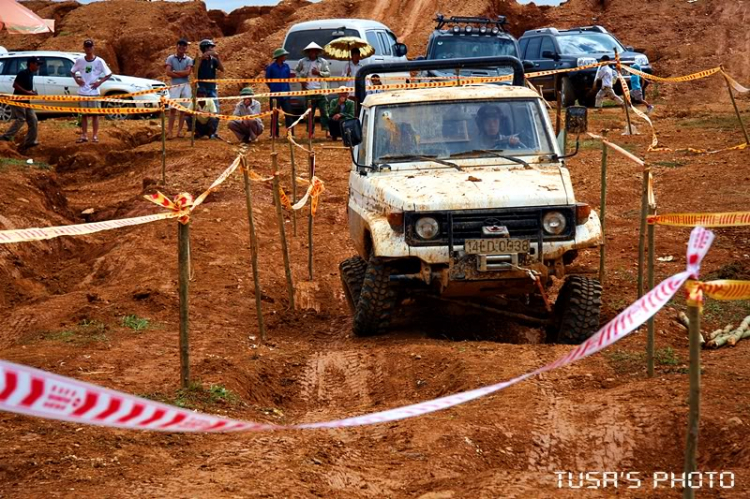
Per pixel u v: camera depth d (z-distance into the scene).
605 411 8.79
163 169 25.70
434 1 73.56
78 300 14.71
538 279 11.55
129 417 4.59
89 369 10.61
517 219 11.70
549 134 13.28
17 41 73.19
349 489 7.30
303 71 33.34
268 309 14.70
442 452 8.02
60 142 32.62
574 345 11.67
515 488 7.26
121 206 24.22
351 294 14.14
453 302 12.36
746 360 10.45
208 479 7.18
